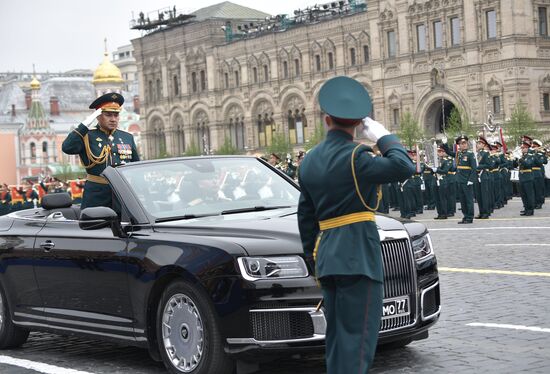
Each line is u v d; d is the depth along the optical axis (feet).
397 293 27.63
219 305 26.91
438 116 293.43
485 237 72.08
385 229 27.68
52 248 32.94
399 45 296.92
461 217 108.27
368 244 21.57
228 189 32.45
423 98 291.17
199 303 27.50
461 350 31.30
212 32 376.27
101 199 37.52
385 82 303.07
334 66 325.83
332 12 332.19
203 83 384.88
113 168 32.65
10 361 33.81
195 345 27.99
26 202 169.48
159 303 28.99
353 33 317.22
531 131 249.55
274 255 26.91
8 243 35.09
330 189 21.58
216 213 31.30
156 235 29.66
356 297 21.38
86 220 30.76
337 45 323.37
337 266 21.36
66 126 564.30
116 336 30.63
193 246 28.04
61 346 36.32
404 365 29.55
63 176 486.38
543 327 34.35
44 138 530.27
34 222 34.91
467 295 43.24
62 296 32.71
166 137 405.59
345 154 21.54
